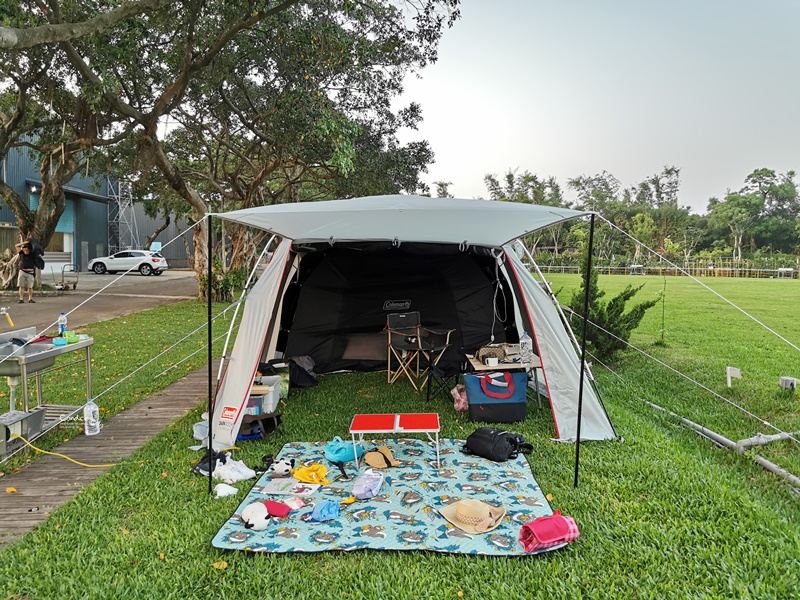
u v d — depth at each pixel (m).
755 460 4.36
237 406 4.70
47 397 6.28
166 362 8.41
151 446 4.67
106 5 9.93
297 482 3.92
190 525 3.29
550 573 2.78
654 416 5.73
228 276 17.17
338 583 2.71
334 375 7.50
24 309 14.16
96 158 15.70
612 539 3.11
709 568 2.83
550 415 5.62
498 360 5.86
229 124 17.53
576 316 8.25
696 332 11.61
